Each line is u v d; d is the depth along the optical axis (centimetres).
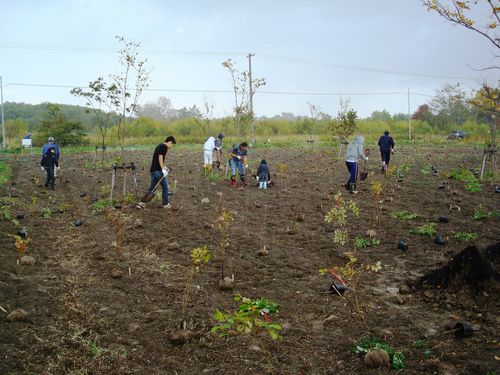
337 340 474
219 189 1413
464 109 5544
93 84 1764
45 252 743
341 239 755
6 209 1005
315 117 3766
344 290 591
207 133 4697
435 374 404
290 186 1477
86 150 3403
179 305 552
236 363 431
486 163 2094
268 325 391
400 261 718
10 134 4716
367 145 3712
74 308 529
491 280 549
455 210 1050
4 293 553
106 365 421
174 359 435
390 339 471
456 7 603
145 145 4103
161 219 986
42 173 1881
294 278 654
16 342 443
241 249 789
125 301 559
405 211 1046
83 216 1022
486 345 446
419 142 4125
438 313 531
